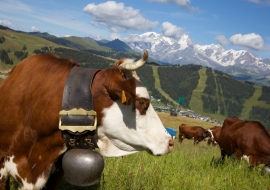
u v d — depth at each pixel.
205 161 6.77
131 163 4.54
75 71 2.38
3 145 2.46
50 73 2.45
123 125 2.41
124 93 2.13
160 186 3.63
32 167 2.38
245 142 6.84
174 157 6.09
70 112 2.20
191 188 3.92
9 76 2.60
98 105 2.35
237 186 4.49
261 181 5.23
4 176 2.48
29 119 2.39
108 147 2.51
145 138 2.50
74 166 2.18
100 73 2.41
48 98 2.35
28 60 2.60
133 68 2.14
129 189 3.35
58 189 3.31
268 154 6.43
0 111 2.44
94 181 2.26
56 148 2.38
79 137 2.27
